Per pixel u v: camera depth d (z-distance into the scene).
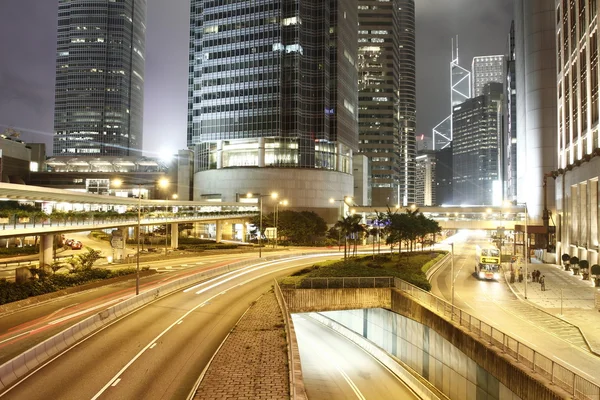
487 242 149.38
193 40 165.00
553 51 117.94
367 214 143.00
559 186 89.75
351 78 164.25
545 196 103.38
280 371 24.12
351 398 36.09
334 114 148.38
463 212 131.62
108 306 40.12
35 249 83.19
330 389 37.78
